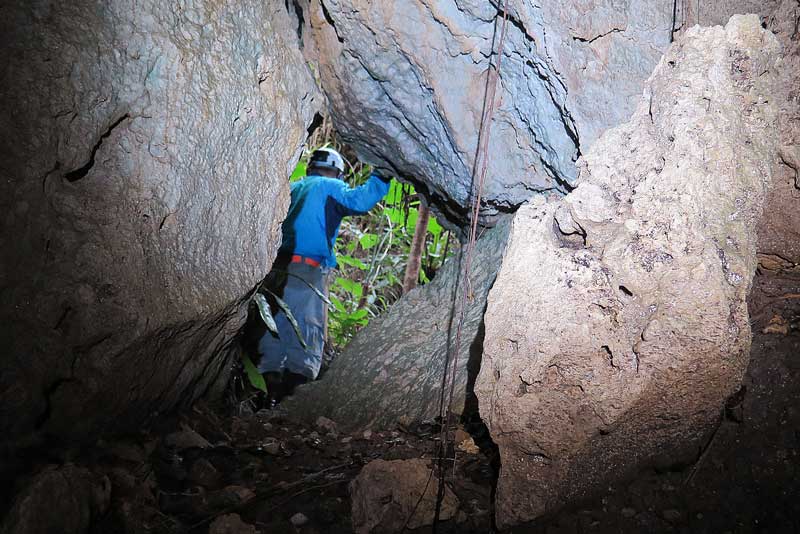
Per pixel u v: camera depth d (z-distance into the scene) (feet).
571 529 5.82
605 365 5.52
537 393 5.66
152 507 6.70
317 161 16.43
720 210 5.57
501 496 5.99
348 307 18.86
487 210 11.47
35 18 6.03
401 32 9.18
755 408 6.08
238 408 10.88
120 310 6.67
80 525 5.78
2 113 5.81
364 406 10.81
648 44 7.07
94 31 6.46
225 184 8.51
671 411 5.64
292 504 7.17
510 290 6.05
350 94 11.00
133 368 7.14
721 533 5.59
